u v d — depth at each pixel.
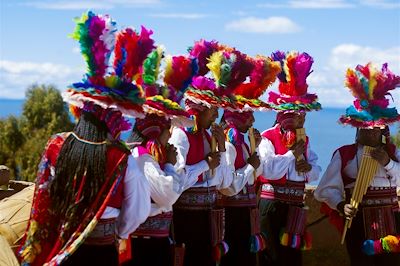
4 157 53.06
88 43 6.23
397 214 9.17
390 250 8.96
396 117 8.91
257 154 8.85
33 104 54.81
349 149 9.18
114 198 6.28
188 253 8.23
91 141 6.22
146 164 7.14
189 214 8.22
